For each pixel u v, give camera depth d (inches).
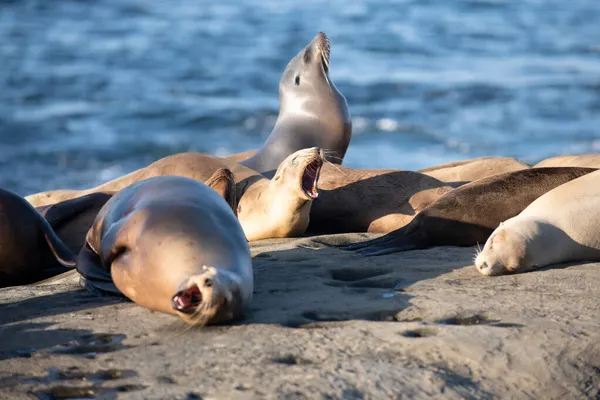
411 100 4266.7
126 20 7485.2
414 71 5118.1
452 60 5620.1
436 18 7628.0
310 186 1176.2
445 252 1042.7
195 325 761.0
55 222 1270.9
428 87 4559.5
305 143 1528.1
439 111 4020.7
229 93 4544.8
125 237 826.8
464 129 3661.4
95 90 4598.9
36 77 4963.1
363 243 1086.4
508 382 668.7
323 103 1536.7
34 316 820.0
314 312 800.9
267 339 723.4
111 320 794.2
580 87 4542.3
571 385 677.3
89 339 749.3
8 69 5226.4
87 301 864.9
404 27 7111.2
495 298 828.0
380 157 3225.9
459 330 733.9
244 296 773.3
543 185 1089.4
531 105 4136.3
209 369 669.3
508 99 4274.1
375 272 948.0
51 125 3742.6
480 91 4458.7
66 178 2965.1
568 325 749.3
